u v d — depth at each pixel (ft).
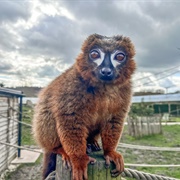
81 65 1.30
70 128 1.24
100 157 1.21
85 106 1.28
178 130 10.14
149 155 6.02
